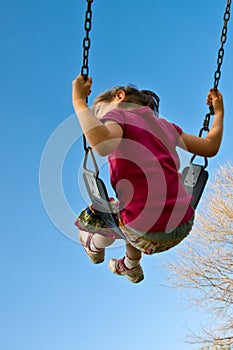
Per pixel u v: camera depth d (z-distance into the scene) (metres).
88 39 2.71
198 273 11.84
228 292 11.62
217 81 3.09
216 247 12.05
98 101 2.71
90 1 2.79
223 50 3.18
